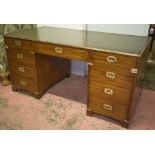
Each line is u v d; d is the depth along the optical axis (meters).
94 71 1.81
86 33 2.33
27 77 2.29
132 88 1.69
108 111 1.92
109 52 1.65
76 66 2.94
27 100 2.33
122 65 1.64
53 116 2.06
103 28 2.53
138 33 2.41
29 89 2.36
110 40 2.01
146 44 1.87
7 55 2.29
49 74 2.46
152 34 2.35
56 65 2.56
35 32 2.35
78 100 2.34
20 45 2.12
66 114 2.09
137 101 2.20
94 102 1.96
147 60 2.34
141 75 2.02
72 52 1.84
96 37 2.13
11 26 2.43
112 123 1.97
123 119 1.87
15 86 2.45
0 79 2.82
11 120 2.00
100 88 1.86
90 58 1.77
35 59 2.12
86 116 2.06
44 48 1.98
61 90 2.55
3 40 2.38
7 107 2.20
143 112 2.12
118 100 1.81
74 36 2.16
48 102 2.29
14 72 2.36
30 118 2.03
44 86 2.41
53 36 2.15
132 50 1.67
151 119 2.02
